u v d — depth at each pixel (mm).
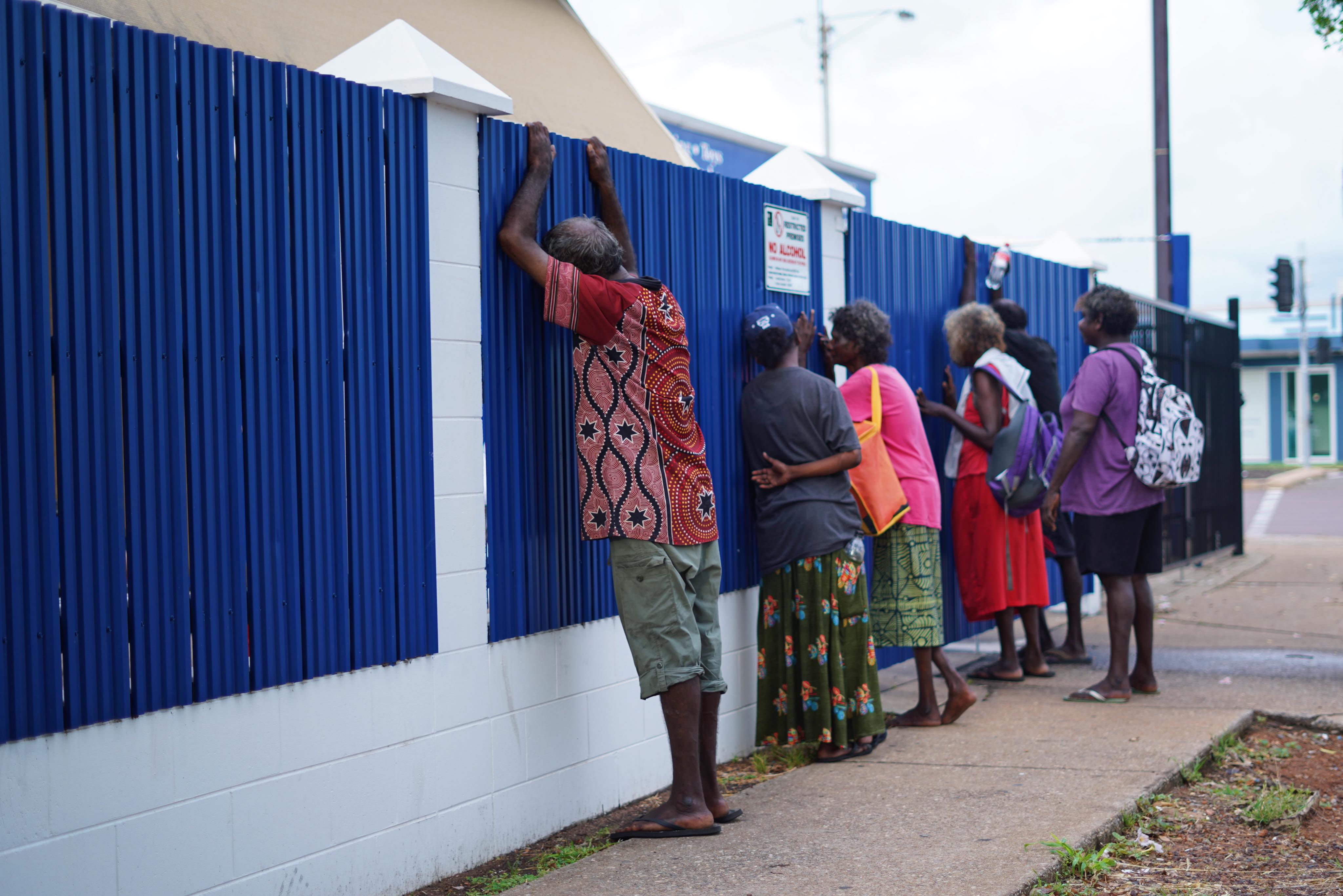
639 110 6766
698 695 3639
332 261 3139
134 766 2670
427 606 3389
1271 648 6930
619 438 3592
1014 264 7145
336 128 3150
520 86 5773
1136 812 3838
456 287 3514
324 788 3096
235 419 2887
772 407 4527
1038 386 6168
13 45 2455
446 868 3438
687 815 3602
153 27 3988
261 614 2943
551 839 3793
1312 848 3652
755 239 4910
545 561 3828
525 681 3730
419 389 3387
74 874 2561
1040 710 5301
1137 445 5285
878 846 3459
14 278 2453
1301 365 34344
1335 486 26922
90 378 2590
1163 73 13352
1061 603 8203
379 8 5102
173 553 2750
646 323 3604
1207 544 11227
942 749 4629
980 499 5801
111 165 2627
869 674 4488
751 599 4820
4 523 2441
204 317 2820
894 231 5996
